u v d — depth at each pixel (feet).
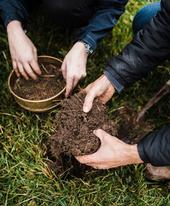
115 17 3.29
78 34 3.54
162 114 3.59
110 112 3.49
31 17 3.85
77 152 2.80
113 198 3.14
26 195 3.05
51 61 3.39
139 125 3.51
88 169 3.23
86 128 2.85
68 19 3.50
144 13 3.49
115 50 3.81
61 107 3.03
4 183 3.07
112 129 2.92
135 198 3.16
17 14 3.22
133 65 2.89
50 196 3.07
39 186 3.11
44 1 3.41
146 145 2.63
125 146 2.69
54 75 3.34
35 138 3.29
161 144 2.58
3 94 3.45
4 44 3.69
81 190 3.15
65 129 2.87
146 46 2.86
